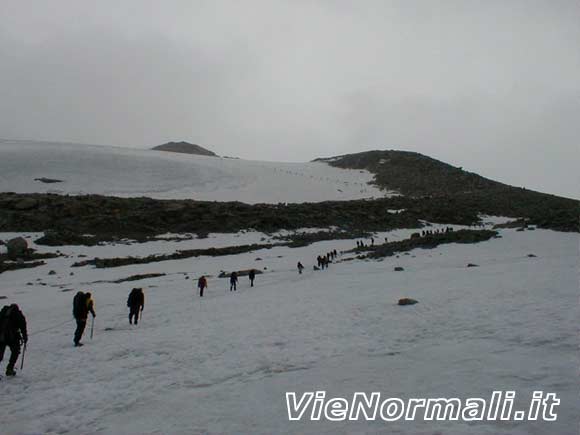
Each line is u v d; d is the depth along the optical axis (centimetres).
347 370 757
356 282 2288
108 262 4206
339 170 13450
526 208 8769
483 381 608
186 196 8538
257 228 6356
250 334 1196
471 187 11388
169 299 2347
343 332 1105
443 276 2183
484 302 1270
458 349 799
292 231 6362
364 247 4641
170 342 1210
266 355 945
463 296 1423
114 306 2166
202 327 1399
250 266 3903
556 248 3838
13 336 1017
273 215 6850
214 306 1902
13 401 834
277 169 12488
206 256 4591
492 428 463
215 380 812
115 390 830
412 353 818
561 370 614
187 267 3972
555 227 5353
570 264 2256
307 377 745
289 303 1738
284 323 1312
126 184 8931
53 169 9231
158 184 9238
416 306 1340
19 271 3856
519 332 865
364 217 7344
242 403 651
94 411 727
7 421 725
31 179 8450
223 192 9200
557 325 880
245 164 12912
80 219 6003
